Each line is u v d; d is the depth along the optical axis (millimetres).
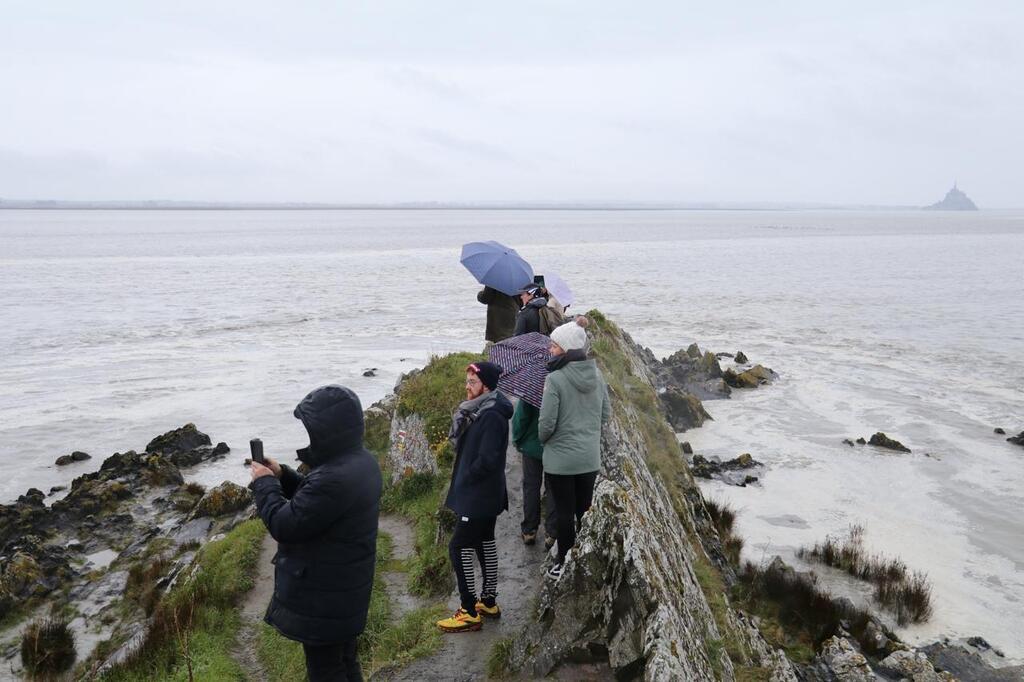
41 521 21328
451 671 7211
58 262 121625
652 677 5863
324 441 5266
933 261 124438
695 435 30859
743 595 15656
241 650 8969
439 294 77000
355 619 5469
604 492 7340
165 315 62500
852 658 13375
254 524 12344
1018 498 24125
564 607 6891
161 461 25734
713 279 93438
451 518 10500
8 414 33250
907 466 27094
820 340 51906
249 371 41156
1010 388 38125
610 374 17906
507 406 7625
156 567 17047
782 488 24875
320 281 91375
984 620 16719
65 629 14805
